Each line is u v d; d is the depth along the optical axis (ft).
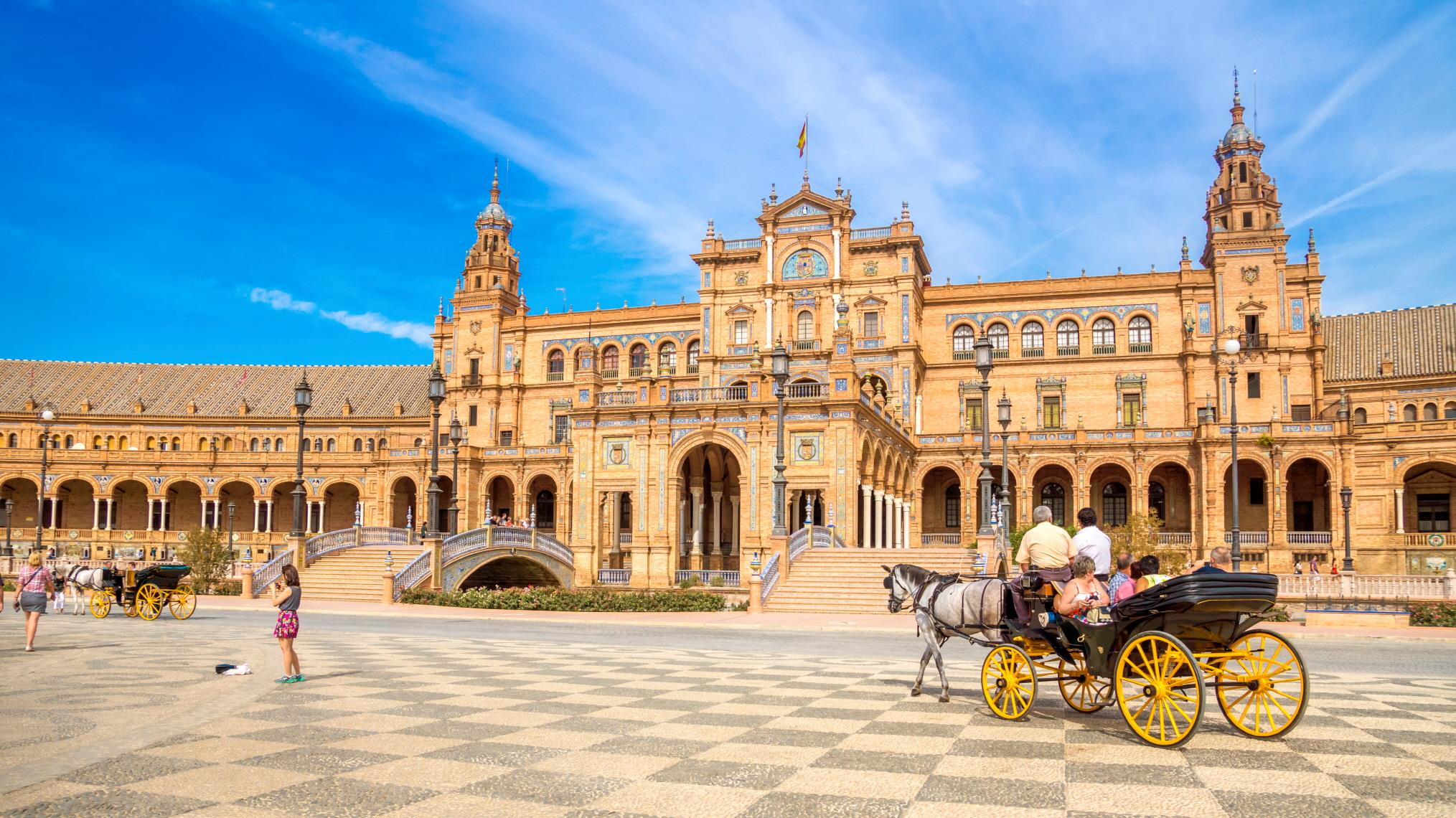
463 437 274.16
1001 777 32.32
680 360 262.47
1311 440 200.64
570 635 94.99
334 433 303.07
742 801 29.71
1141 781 31.68
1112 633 40.11
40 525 190.80
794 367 229.66
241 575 174.19
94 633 89.61
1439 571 201.26
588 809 28.94
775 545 138.00
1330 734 38.93
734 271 241.14
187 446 307.78
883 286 230.27
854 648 82.12
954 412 243.19
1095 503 232.32
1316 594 129.80
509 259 291.79
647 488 171.94
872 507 188.44
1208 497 205.26
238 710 44.96
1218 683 39.73
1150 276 234.79
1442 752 35.58
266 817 28.09
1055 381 238.07
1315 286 225.97
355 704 46.93
